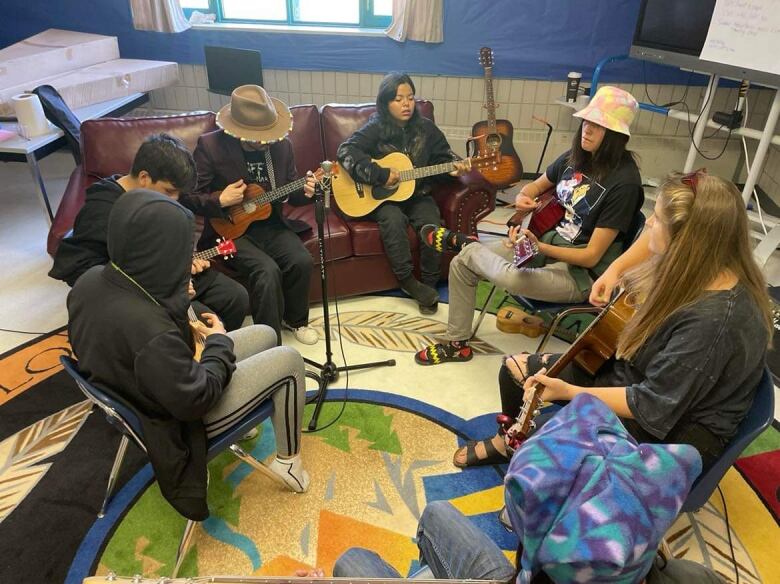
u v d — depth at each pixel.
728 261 1.30
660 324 1.38
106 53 4.08
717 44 3.09
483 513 1.82
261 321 2.44
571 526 0.60
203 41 4.37
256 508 1.82
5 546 1.67
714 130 4.26
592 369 1.69
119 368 1.32
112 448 2.02
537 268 2.22
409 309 2.90
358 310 2.88
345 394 2.30
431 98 4.43
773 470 1.98
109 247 1.28
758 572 1.65
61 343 2.55
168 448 1.38
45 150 2.98
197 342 1.64
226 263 2.52
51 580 1.59
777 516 1.82
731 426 1.36
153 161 1.77
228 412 1.52
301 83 4.46
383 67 4.35
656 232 1.40
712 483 1.37
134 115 4.64
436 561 1.16
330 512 1.82
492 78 4.04
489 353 2.58
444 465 1.99
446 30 4.18
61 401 2.22
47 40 3.89
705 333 1.28
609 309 1.61
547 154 4.55
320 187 1.92
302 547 1.71
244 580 0.91
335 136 3.01
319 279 2.81
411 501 1.86
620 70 4.23
